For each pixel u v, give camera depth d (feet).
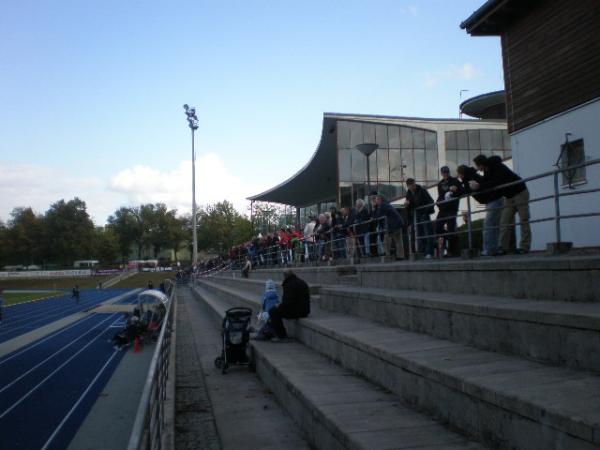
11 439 40.29
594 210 40.34
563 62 42.68
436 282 31.55
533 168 46.42
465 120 107.14
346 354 26.68
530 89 46.65
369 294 32.73
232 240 301.63
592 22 39.68
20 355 84.69
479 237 48.75
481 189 30.60
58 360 78.74
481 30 50.37
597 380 14.51
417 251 41.55
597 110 39.58
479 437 14.80
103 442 38.86
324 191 167.94
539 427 12.20
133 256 568.41
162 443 20.15
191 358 45.39
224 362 37.01
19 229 427.74
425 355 19.94
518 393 13.48
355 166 102.63
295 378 24.64
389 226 45.06
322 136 110.63
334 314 38.14
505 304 20.94
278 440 21.63
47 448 37.96
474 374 16.15
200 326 73.36
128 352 85.56
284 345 36.29
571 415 11.31
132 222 508.53
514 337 18.81
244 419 25.21
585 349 15.69
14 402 52.29
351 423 16.98
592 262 19.86
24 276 374.84
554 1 43.39
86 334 113.39
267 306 40.37
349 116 102.94
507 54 49.62
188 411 27.43
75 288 220.23
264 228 241.55
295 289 37.24
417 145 105.60
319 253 67.92
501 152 108.06
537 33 45.44
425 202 41.83
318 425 19.12
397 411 18.24
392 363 20.77
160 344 21.08
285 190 163.12
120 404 50.52
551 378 15.06
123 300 226.79
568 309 17.67
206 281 181.37
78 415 46.98
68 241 432.25
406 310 27.48
